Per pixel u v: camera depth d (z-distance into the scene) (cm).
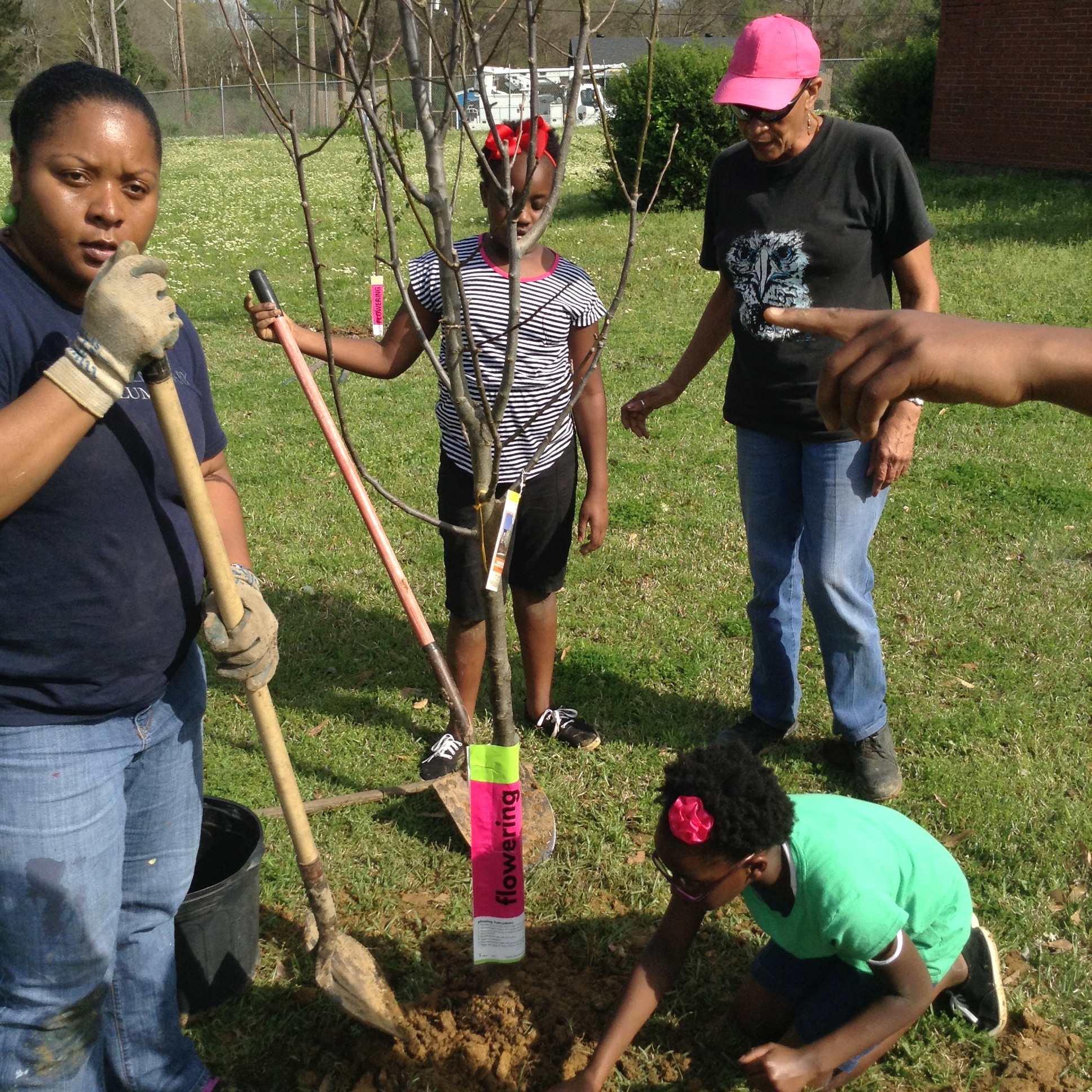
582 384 236
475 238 354
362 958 263
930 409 798
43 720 201
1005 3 1588
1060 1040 282
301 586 550
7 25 4428
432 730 430
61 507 192
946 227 1348
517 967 309
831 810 261
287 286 1348
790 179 343
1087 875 338
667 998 298
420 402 875
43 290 194
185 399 221
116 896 214
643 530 609
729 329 394
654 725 425
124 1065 248
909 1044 280
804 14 4266
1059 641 474
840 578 358
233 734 426
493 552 249
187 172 2630
